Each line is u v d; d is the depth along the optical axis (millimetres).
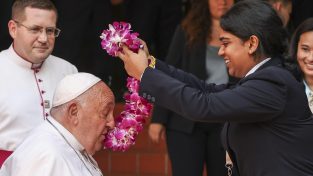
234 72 12891
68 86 12219
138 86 13055
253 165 12508
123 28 13023
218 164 18953
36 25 14883
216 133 18781
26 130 15031
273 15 12625
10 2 22844
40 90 15383
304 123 12406
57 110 12219
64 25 23141
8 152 14891
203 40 19312
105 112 12273
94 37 23641
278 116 12312
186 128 18844
